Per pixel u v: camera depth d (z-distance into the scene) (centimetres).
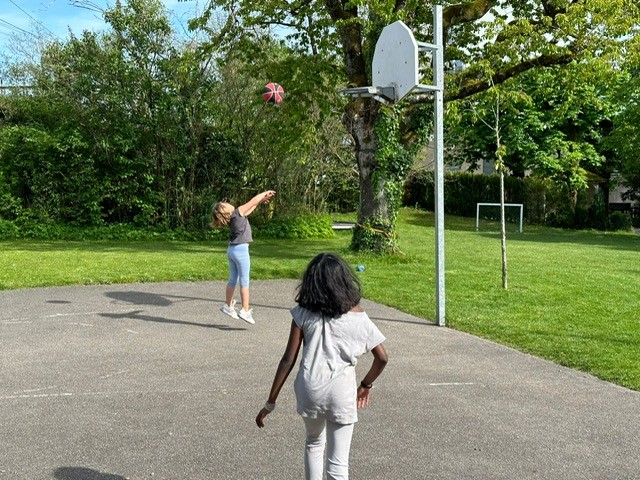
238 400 568
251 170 2389
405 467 437
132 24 2188
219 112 2189
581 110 3350
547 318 930
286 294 1104
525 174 3844
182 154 2278
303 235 2358
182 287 1152
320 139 2355
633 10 1417
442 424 517
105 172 2258
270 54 2297
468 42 1727
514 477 425
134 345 752
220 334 811
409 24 1560
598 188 3609
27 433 488
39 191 2189
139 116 2239
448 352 744
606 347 768
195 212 2320
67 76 2238
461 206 3738
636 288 1228
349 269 353
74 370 652
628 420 532
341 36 1647
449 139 3309
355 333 343
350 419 336
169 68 2170
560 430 508
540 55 1573
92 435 486
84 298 1030
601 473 433
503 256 1179
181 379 627
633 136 3022
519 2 1742
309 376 337
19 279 1180
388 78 972
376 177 1594
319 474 346
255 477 420
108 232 2198
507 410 552
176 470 428
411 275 1321
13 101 2356
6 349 727
